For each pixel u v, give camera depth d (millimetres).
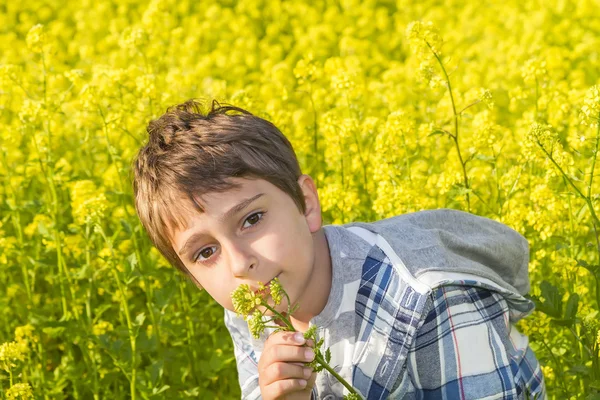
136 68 6086
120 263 4273
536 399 2408
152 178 2172
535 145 3480
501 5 10305
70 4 11625
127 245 4742
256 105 5027
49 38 5148
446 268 2279
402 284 2252
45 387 4074
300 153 5270
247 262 2082
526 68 5082
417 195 4246
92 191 4594
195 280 2432
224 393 4277
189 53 8430
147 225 2295
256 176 2123
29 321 4504
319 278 2338
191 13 11383
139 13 11273
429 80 3914
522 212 3951
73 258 4902
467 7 10219
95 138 6133
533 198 3969
